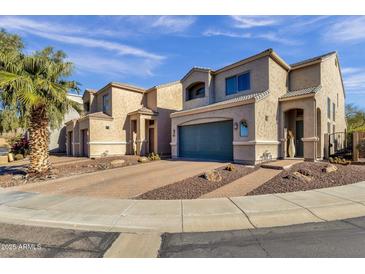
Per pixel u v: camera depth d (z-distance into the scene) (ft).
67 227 16.48
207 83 57.52
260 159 40.78
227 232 15.15
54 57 37.42
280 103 47.55
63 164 50.90
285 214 17.90
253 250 12.67
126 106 72.33
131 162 51.52
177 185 27.89
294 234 14.52
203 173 34.01
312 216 17.51
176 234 15.05
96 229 16.07
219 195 23.54
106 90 73.00
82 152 73.00
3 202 22.12
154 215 18.20
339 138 61.77
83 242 14.12
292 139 48.93
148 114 67.72
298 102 45.06
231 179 30.35
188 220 17.15
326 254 12.03
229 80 54.34
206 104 57.41
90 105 79.15
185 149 57.21
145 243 13.91
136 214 18.45
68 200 22.63
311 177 29.50
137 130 67.97
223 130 47.57
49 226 16.71
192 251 12.79
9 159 63.31
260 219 17.13
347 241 13.38
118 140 70.13
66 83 38.45
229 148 46.14
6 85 30.35
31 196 24.29
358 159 41.52
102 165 47.21
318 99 45.03
